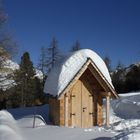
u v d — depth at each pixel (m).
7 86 39.38
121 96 29.86
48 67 47.84
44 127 17.67
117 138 12.58
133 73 45.91
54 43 47.94
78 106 19.98
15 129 11.07
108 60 64.38
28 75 45.91
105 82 19.81
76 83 20.03
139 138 12.03
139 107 24.69
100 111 20.48
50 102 20.92
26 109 26.38
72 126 19.44
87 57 19.19
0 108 42.25
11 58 36.91
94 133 16.11
